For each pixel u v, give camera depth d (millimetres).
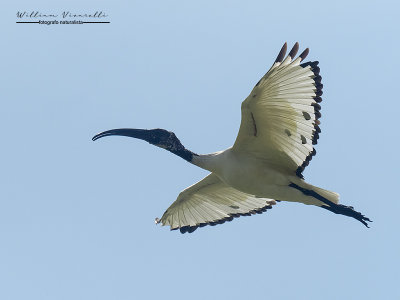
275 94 12484
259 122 12969
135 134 14695
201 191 15430
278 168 13648
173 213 15984
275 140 13211
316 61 12195
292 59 12055
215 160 13867
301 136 12930
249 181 13680
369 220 13477
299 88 12414
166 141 14477
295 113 12680
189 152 14359
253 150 13484
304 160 13219
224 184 15109
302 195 13633
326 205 13562
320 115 12406
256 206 15633
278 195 13750
